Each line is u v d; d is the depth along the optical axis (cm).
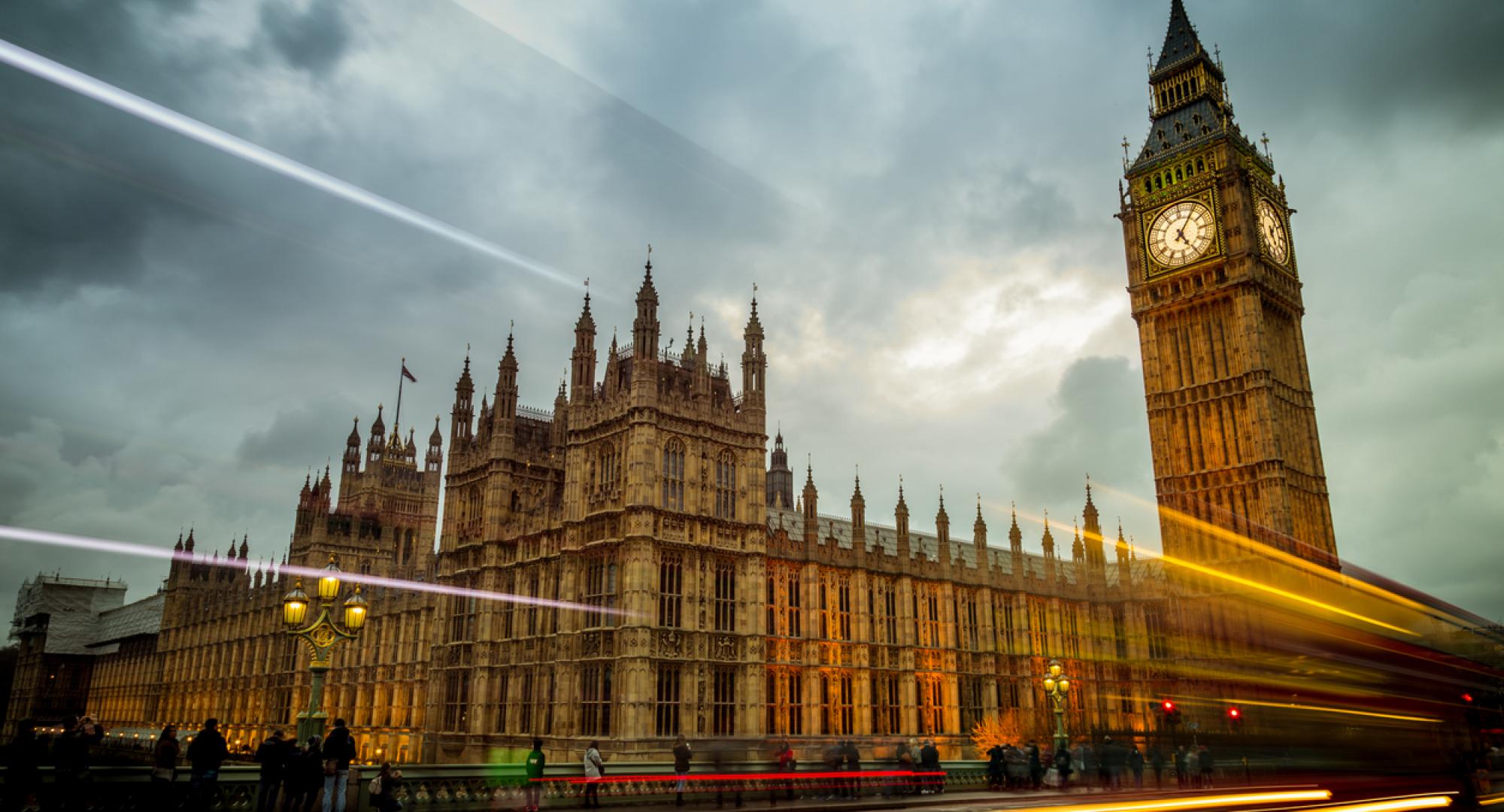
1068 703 8012
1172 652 8800
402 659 8994
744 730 5666
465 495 7231
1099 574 9100
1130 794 4162
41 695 17688
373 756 9056
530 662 6150
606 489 5856
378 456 14138
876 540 7612
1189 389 9362
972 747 7056
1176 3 10494
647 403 5678
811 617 6316
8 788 2433
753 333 6394
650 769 3991
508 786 3434
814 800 3831
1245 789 4422
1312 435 9338
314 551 11975
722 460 6059
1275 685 6116
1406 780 4844
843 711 6419
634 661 5262
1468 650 6381
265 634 11912
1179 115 10144
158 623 15938
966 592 7650
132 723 14700
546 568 6194
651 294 5884
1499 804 3875
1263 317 9144
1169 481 9338
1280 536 8388
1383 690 5659
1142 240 9900
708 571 5762
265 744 2733
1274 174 10188
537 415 7375
